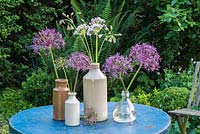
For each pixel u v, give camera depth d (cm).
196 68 307
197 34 409
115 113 212
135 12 412
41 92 390
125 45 429
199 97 304
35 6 457
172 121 320
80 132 193
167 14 379
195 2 395
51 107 245
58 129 198
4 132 333
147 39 438
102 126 203
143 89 395
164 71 395
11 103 400
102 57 384
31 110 238
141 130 196
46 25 468
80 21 409
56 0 466
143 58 209
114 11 434
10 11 445
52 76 393
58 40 221
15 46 450
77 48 382
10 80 455
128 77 386
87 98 206
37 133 192
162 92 339
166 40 422
